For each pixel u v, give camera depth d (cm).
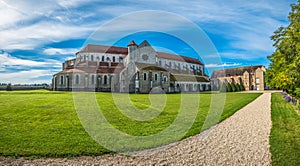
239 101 2178
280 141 649
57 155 548
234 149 584
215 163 488
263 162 486
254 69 6844
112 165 486
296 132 767
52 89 4506
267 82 3216
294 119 1048
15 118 1046
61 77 4212
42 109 1287
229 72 7281
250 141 659
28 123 941
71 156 543
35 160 517
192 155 544
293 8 974
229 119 1073
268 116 1156
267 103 1934
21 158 530
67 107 1350
